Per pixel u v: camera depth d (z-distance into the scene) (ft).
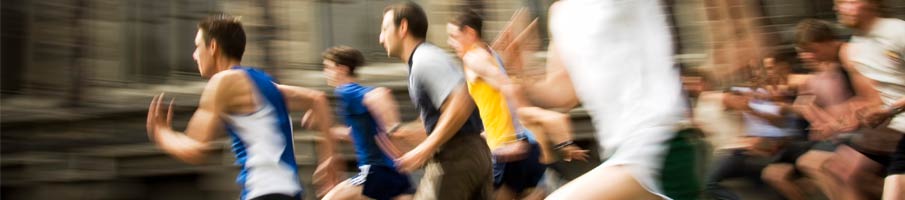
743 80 15.34
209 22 11.19
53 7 21.79
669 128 6.75
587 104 7.25
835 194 15.08
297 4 21.70
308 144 19.06
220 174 19.86
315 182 13.88
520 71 13.04
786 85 15.74
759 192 16.52
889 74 13.50
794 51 19.89
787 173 15.99
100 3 22.00
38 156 20.25
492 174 12.38
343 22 21.95
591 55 7.06
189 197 20.15
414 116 20.45
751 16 11.55
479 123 12.11
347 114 13.32
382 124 13.10
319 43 21.62
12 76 21.42
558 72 8.29
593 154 19.43
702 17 19.42
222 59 11.14
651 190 6.66
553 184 14.84
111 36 21.86
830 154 15.03
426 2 21.31
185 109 20.74
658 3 7.34
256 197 10.42
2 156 20.20
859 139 14.43
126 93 21.16
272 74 21.18
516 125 12.94
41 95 21.25
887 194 13.32
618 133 6.87
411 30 11.91
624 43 7.00
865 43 13.89
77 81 21.31
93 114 20.65
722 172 15.66
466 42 13.05
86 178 20.12
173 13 22.22
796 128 15.70
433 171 11.85
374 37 21.99
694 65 18.54
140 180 20.25
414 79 11.64
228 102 10.57
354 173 18.89
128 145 20.49
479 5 21.25
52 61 21.50
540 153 13.98
